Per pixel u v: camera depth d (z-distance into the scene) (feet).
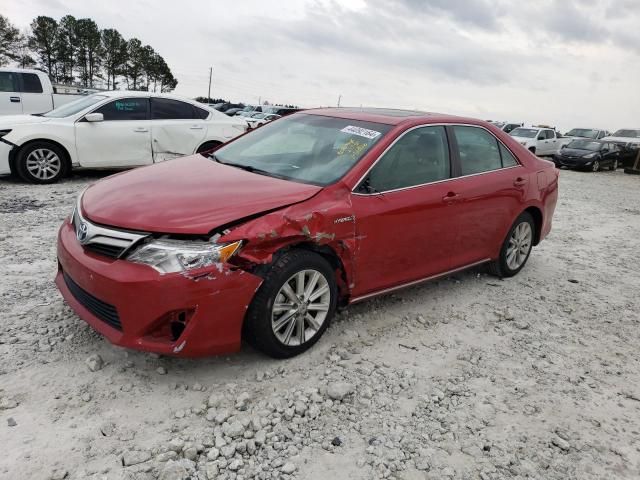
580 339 14.17
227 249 9.72
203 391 10.12
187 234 9.63
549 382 11.78
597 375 12.34
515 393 11.19
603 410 10.91
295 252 10.85
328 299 11.68
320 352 11.91
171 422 9.18
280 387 10.46
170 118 31.22
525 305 16.11
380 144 12.94
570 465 9.13
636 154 83.82
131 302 9.45
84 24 275.39
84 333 11.70
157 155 30.81
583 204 39.32
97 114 28.73
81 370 10.37
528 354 13.01
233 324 10.07
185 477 7.97
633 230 30.27
